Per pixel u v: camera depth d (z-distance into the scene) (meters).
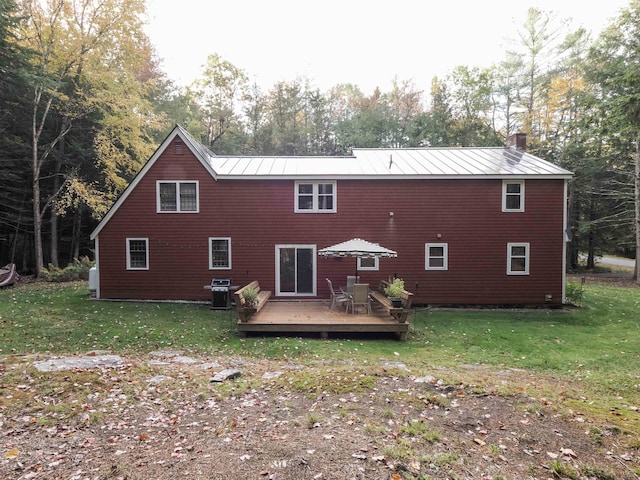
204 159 14.83
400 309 10.70
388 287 13.01
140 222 14.91
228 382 6.14
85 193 19.39
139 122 20.92
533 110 28.12
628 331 11.24
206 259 15.01
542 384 6.53
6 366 6.13
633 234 26.78
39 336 9.27
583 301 15.64
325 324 10.70
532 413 4.76
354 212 15.04
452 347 9.80
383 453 3.70
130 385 5.73
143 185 14.88
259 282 15.06
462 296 15.02
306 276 15.19
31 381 5.48
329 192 15.14
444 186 14.95
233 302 14.49
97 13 19.28
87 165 22.55
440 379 6.03
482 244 14.98
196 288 15.02
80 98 19.92
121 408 4.89
